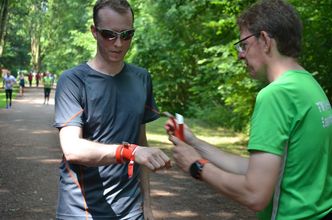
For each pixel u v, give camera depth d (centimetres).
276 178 192
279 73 207
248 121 1491
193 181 827
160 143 1284
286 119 193
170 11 1902
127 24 261
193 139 243
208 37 1473
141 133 297
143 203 291
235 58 1152
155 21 2069
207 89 1847
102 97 263
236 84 1218
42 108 2338
